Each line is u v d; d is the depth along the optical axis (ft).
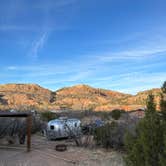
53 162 39.75
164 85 19.92
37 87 549.95
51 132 64.23
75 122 64.80
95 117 111.65
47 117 104.58
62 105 346.95
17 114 49.65
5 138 61.82
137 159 18.81
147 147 18.30
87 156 43.21
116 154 43.88
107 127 51.42
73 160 40.50
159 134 18.48
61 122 65.00
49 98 461.78
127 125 46.29
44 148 51.31
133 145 19.39
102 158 41.32
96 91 618.44
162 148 18.17
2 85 528.63
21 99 379.55
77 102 436.76
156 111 19.38
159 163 17.46
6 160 40.83
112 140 49.11
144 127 18.88
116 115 99.81
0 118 64.18
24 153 46.50
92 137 60.29
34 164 38.40
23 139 57.82
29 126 49.26
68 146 52.75
